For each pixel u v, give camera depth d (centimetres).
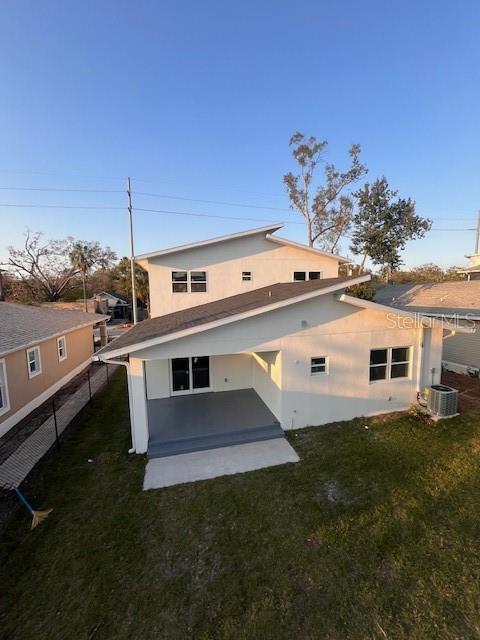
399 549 473
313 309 860
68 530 530
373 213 2866
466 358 1380
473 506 561
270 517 547
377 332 923
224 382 1188
